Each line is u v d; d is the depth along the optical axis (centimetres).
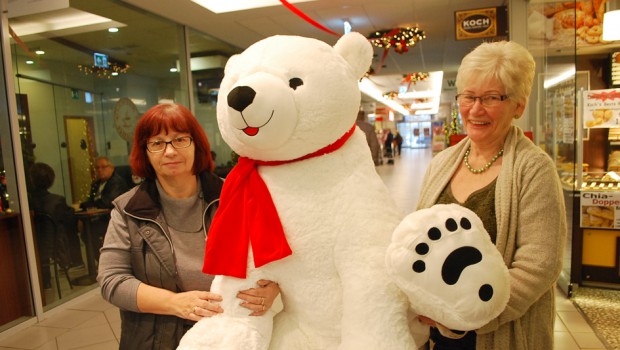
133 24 518
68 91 423
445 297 78
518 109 123
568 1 351
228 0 495
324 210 92
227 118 95
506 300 82
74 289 416
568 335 296
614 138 397
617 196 356
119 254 138
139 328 136
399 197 793
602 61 417
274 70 93
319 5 520
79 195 429
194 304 104
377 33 640
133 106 522
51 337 333
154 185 146
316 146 95
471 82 121
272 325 99
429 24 620
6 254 352
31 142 377
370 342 83
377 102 2117
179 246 140
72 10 423
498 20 520
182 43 611
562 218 110
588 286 379
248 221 96
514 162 118
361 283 88
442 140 2117
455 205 87
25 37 374
